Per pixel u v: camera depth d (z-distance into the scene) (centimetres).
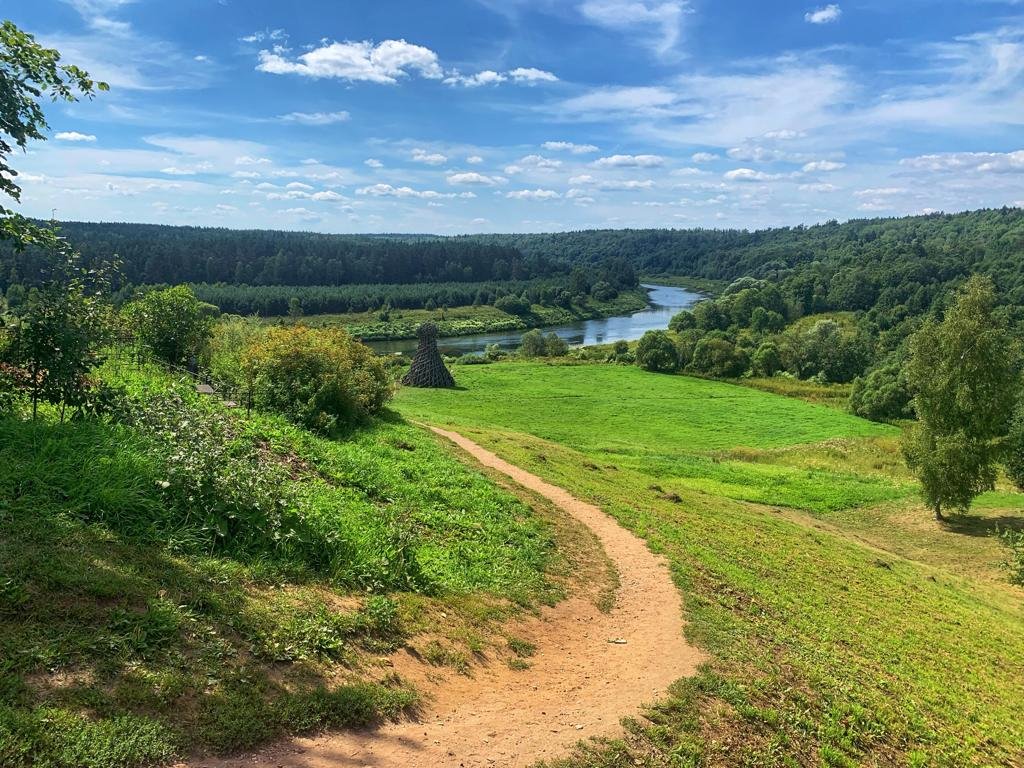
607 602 1150
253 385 1988
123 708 480
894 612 1541
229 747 492
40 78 818
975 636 1534
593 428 4856
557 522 1571
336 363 2127
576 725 688
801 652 1085
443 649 792
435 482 1541
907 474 3872
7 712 429
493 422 4631
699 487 3023
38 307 869
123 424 924
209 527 781
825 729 825
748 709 806
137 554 672
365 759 536
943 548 2678
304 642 660
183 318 2361
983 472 2872
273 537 828
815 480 3484
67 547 627
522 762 593
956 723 1005
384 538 1001
